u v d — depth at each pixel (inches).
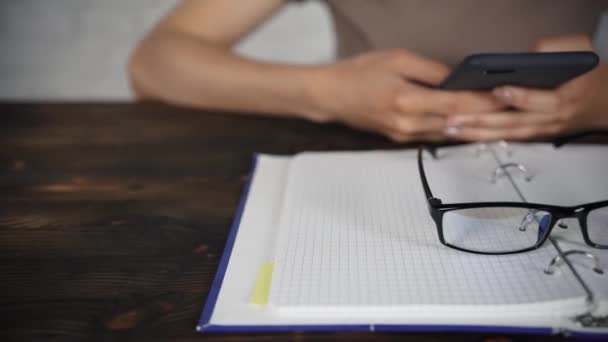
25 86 85.7
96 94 83.7
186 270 16.0
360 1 35.9
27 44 95.1
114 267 16.2
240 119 30.5
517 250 14.7
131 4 104.4
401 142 26.1
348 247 15.4
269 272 14.9
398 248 15.2
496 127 24.3
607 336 11.9
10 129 29.8
